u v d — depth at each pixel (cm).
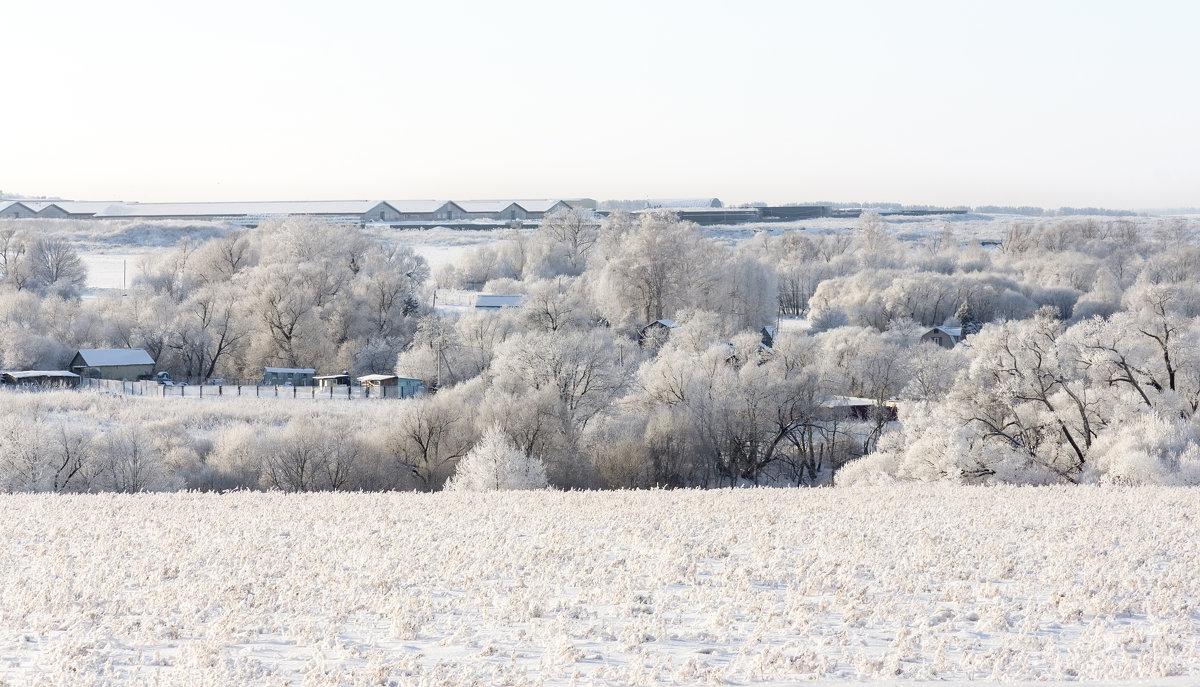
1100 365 4981
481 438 5981
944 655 1384
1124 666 1345
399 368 9462
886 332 10281
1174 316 5094
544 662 1385
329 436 5956
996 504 3053
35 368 9850
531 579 1905
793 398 6781
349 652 1439
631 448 6378
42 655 1409
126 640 1522
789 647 1462
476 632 1562
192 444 6281
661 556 2120
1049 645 1458
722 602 1741
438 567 2036
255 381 10219
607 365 7319
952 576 1933
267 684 1299
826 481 6725
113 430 5866
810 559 2097
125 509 3083
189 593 1775
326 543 2328
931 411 5288
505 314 10206
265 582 1892
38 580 1919
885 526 2548
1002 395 5022
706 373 7138
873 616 1622
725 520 2727
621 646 1459
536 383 6950
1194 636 1516
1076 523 2602
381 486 5828
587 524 2656
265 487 5675
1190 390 5128
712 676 1302
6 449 5172
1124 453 4316
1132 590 1803
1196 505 2964
